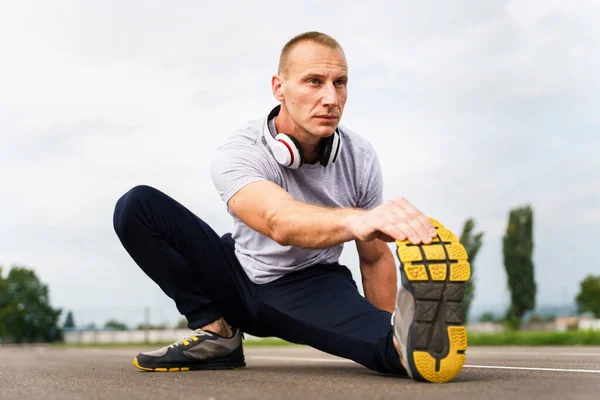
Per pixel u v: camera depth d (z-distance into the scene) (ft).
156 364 8.88
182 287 8.90
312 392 5.73
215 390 6.10
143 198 8.56
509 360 12.08
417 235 6.15
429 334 6.24
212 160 8.29
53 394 6.17
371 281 9.14
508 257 110.63
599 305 168.86
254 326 8.91
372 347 7.40
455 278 6.14
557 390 5.58
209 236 8.86
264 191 7.57
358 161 8.84
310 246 7.00
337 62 7.93
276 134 8.36
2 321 187.93
